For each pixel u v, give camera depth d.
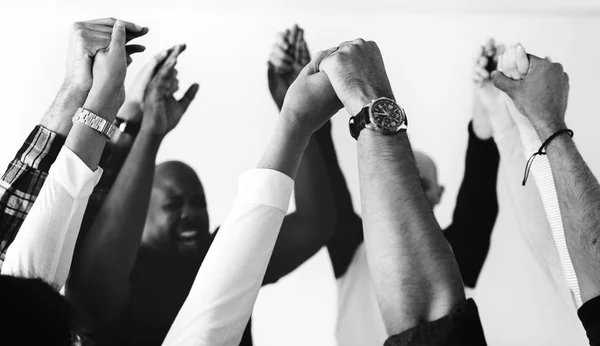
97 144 0.95
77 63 1.55
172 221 1.55
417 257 0.62
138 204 1.55
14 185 1.24
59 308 0.49
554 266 1.58
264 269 0.76
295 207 1.57
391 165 0.66
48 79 1.59
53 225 0.87
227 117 1.61
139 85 1.61
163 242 1.54
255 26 1.67
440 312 0.61
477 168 1.62
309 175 1.59
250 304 0.74
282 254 1.55
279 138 0.88
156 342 1.50
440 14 1.71
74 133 0.94
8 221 1.16
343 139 1.62
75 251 1.51
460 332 0.58
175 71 1.63
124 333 1.49
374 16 1.70
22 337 0.45
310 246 1.56
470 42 1.70
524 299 1.56
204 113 1.61
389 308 0.62
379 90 0.78
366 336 1.51
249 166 1.59
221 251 0.75
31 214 0.87
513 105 1.65
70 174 0.90
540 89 1.59
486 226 1.59
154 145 1.58
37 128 1.42
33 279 0.49
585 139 1.67
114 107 1.04
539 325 1.55
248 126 1.61
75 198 0.90
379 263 0.63
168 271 1.53
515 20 1.72
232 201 1.57
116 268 1.52
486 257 1.58
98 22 1.61
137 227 1.54
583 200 0.83
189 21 1.66
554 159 0.91
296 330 1.51
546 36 1.72
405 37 1.69
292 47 1.67
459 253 1.58
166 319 1.51
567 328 1.55
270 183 0.79
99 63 1.14
